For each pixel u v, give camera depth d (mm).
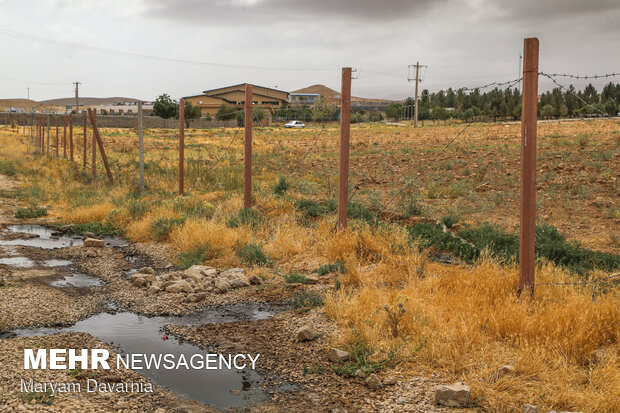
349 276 9562
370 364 6145
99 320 8094
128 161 33750
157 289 9492
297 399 5449
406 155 31406
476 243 11375
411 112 102750
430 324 6754
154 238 14383
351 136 53969
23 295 8953
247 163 15211
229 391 5648
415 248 10727
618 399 4902
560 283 7633
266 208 16422
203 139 56000
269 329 7562
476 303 7238
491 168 24016
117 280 10352
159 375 6047
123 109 162375
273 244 12430
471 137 43375
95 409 5012
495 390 5277
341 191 11703
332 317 7750
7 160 36469
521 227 7539
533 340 6191
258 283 10047
